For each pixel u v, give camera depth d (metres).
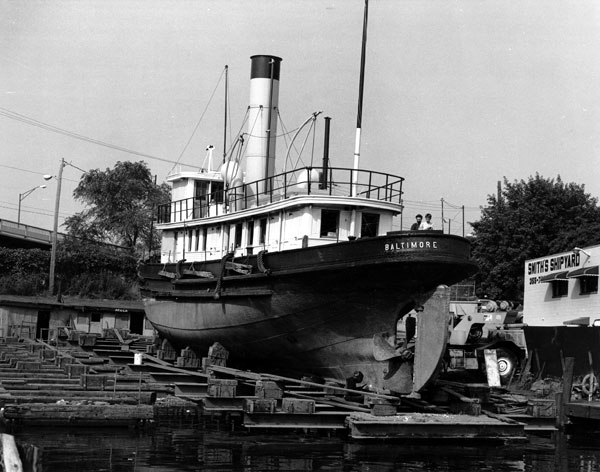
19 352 30.55
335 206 22.47
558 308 34.09
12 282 52.41
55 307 44.12
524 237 47.34
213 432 19.17
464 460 17.12
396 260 19.78
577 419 21.94
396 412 19.62
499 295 47.84
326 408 19.66
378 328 21.34
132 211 63.66
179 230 30.38
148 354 31.62
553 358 26.94
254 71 28.36
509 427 18.27
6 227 60.03
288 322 22.88
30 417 17.69
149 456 15.88
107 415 18.06
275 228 24.05
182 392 21.30
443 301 20.17
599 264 30.78
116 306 46.03
